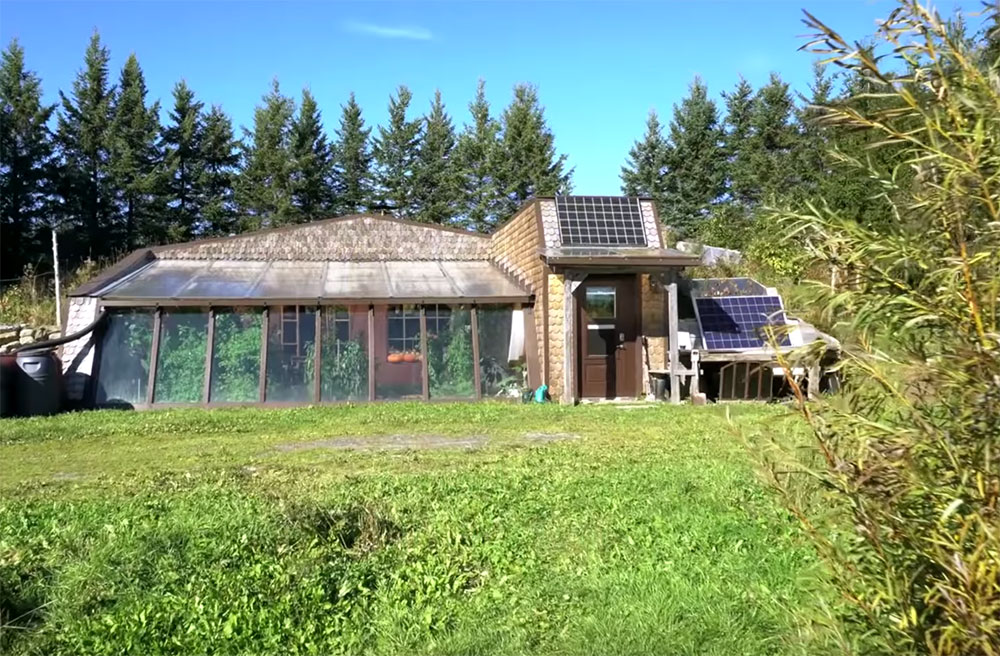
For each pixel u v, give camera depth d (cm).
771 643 435
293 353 1628
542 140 4650
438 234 2066
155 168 4125
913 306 254
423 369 1659
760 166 3916
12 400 1422
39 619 481
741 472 839
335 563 548
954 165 242
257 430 1249
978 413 245
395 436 1175
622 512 684
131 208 4144
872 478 263
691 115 4675
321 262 1988
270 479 858
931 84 253
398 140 4841
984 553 246
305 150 4622
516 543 605
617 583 523
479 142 4794
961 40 252
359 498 720
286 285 1736
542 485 789
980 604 247
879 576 286
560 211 1753
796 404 291
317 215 4647
